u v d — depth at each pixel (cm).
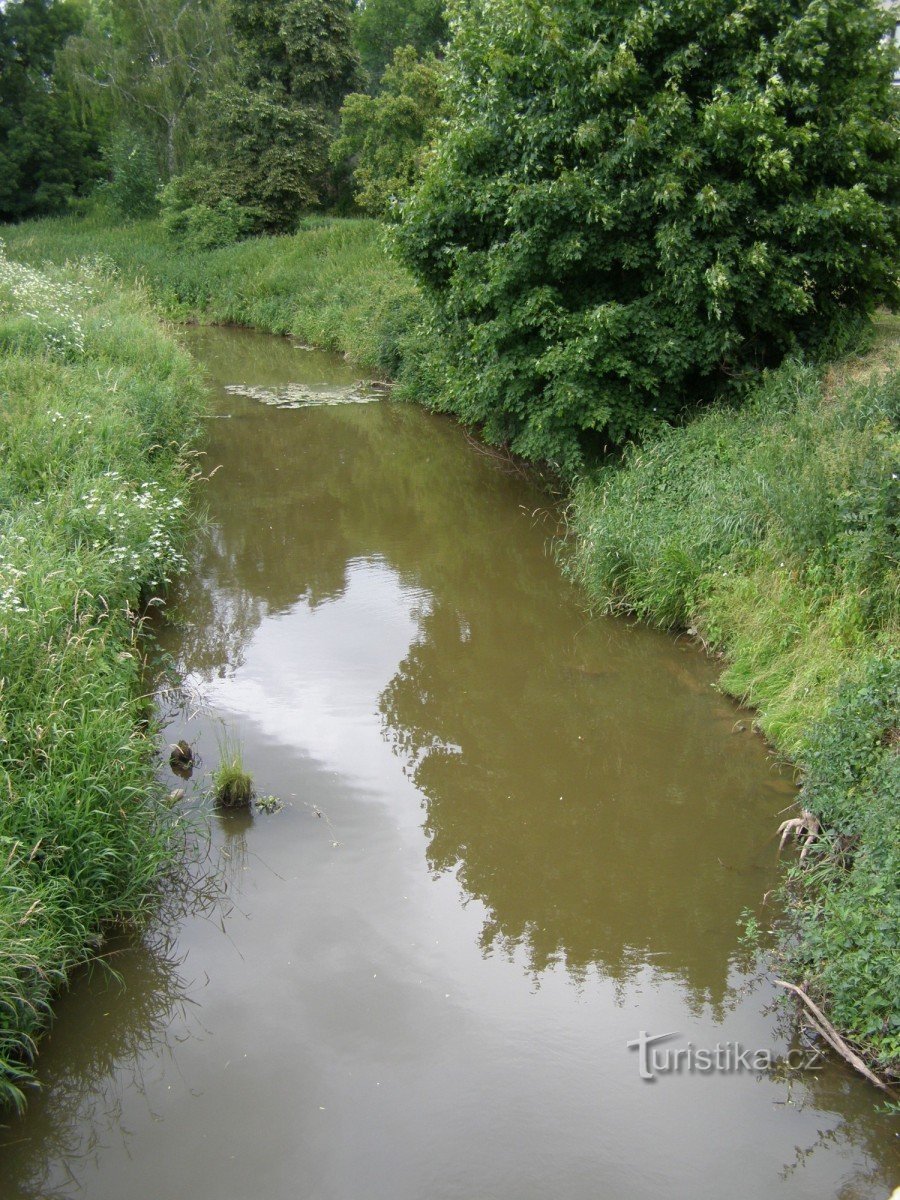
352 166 3650
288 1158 379
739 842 582
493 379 1105
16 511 821
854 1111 401
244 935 504
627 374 1029
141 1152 384
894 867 448
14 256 3131
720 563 830
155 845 533
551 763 676
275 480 1376
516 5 1052
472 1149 382
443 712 746
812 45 1005
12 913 432
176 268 3081
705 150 1009
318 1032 441
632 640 852
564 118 1042
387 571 1044
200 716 726
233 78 3838
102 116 4406
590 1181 369
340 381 2052
